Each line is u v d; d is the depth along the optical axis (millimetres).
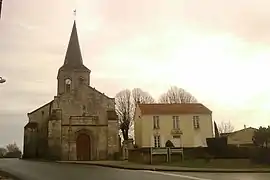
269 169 27094
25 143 57875
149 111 57250
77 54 64438
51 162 42531
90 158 52500
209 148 38750
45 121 59125
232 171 25516
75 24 66375
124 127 76000
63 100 53719
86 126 53375
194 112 57438
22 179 20172
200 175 21797
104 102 54812
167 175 21625
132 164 35094
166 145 55688
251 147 37719
